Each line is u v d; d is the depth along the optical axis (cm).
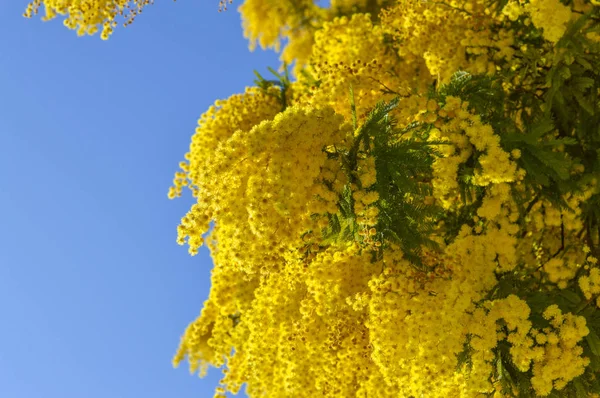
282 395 484
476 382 367
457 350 365
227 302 523
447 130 392
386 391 416
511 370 379
